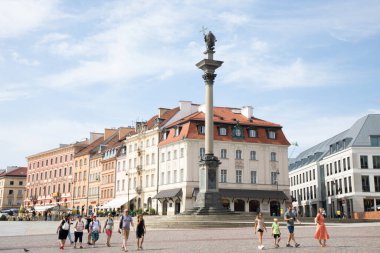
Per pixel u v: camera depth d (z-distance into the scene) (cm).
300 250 2312
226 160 7994
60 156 12644
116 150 10175
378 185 8219
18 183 15612
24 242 3175
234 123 8225
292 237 2538
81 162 11662
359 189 8200
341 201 8812
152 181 8712
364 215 7481
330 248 2378
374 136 8431
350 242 2702
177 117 8944
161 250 2431
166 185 8250
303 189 10831
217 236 3334
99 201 10638
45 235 4000
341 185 8762
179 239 3123
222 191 7744
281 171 8306
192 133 7900
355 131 8900
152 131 8825
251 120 8569
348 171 8456
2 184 15512
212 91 5278
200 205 5138
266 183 8156
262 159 8231
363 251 2192
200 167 5259
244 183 8019
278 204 8150
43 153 13400
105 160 10531
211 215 4894
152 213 7825
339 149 9069
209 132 5225
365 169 8281
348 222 5953
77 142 12462
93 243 2872
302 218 5644
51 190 12750
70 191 11944
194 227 4478
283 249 2388
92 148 11538
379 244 2550
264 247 2475
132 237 3653
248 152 8175
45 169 13238
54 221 8419
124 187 9644
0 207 15300
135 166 9338
